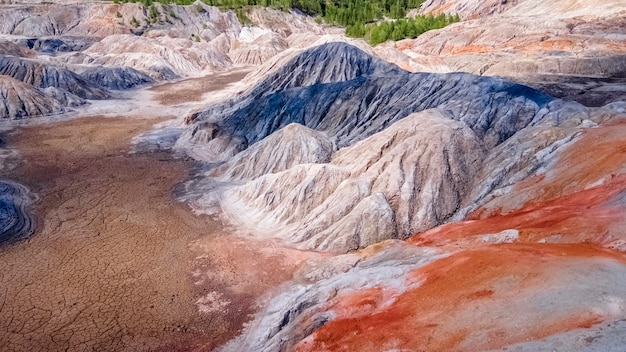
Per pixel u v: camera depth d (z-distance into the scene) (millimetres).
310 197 30594
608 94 53500
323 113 47125
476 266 17656
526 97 38625
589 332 11703
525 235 20328
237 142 45188
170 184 37438
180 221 31094
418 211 28297
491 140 35031
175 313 22297
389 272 20438
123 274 25125
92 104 63812
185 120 54875
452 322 14812
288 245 27797
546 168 27766
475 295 15742
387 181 29625
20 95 56531
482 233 22922
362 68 58219
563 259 16453
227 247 27797
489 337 13320
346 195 29219
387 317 16672
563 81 60500
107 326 21359
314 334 17453
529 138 30859
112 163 41969
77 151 45000
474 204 28188
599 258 16000
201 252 27297
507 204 26234
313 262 25344
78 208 32812
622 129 27484
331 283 21172
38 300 22922
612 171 23422
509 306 14461
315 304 20266
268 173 36219
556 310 13312
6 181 37062
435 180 29547
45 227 30016
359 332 16438
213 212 32500
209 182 37938
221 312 22406
